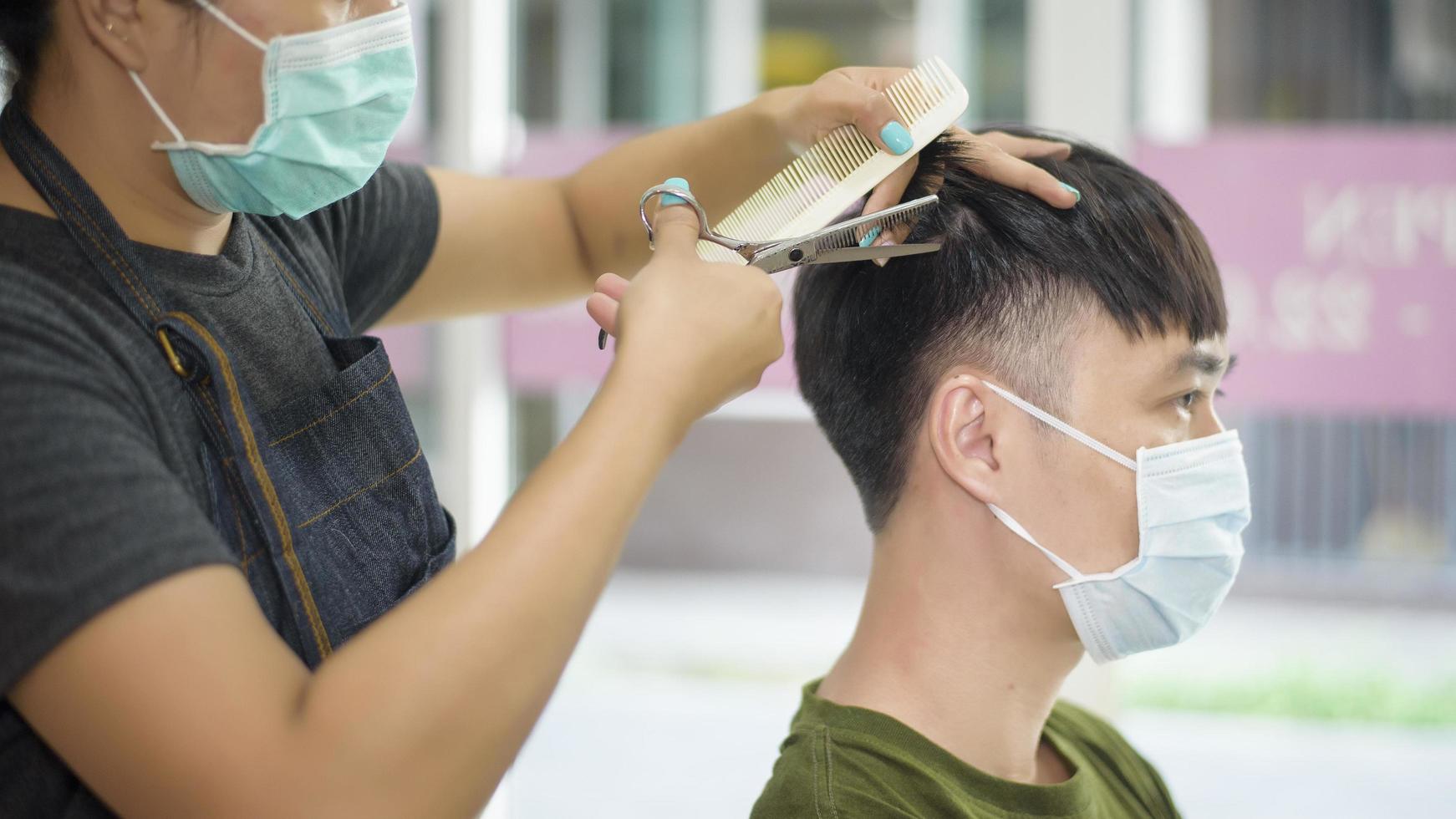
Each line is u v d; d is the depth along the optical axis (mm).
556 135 2172
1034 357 873
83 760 629
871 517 953
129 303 762
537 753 3240
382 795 606
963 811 827
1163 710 3486
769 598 4105
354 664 616
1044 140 961
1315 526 3383
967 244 890
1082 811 886
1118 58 1957
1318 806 2918
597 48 3381
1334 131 1990
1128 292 862
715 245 819
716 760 3191
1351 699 3438
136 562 607
